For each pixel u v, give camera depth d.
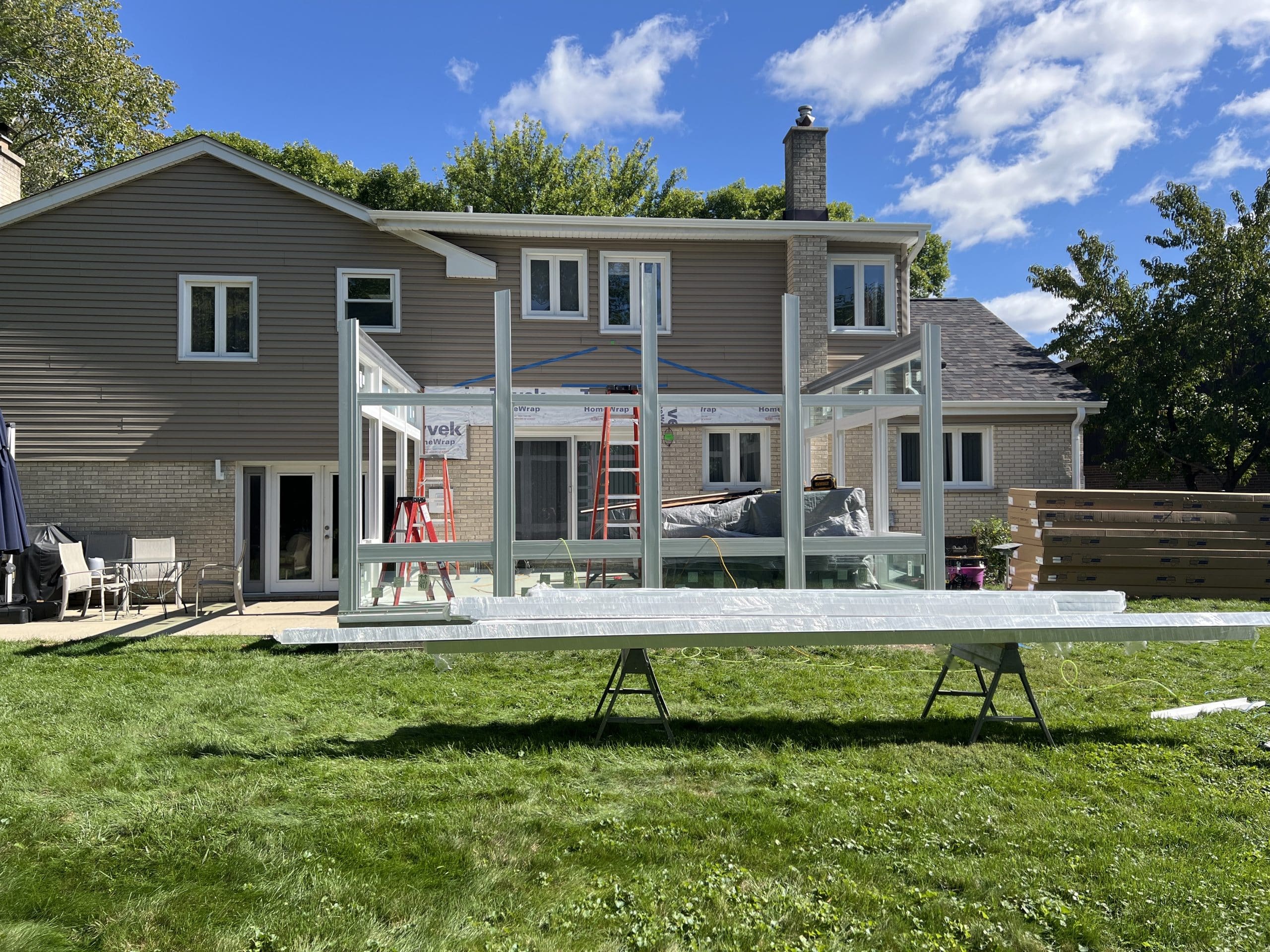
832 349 14.49
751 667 7.80
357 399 8.20
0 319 12.88
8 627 10.19
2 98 23.22
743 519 9.56
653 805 4.35
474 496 13.63
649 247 14.22
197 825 4.02
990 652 5.70
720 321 14.30
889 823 4.11
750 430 14.24
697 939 3.11
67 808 4.24
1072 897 3.38
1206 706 6.29
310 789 4.54
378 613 8.30
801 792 4.53
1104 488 19.16
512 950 3.01
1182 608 10.79
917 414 9.17
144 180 13.23
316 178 31.00
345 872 3.59
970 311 19.55
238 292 13.48
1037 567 11.83
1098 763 4.99
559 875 3.58
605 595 6.11
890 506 14.92
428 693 6.78
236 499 13.32
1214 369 17.66
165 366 13.17
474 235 13.94
